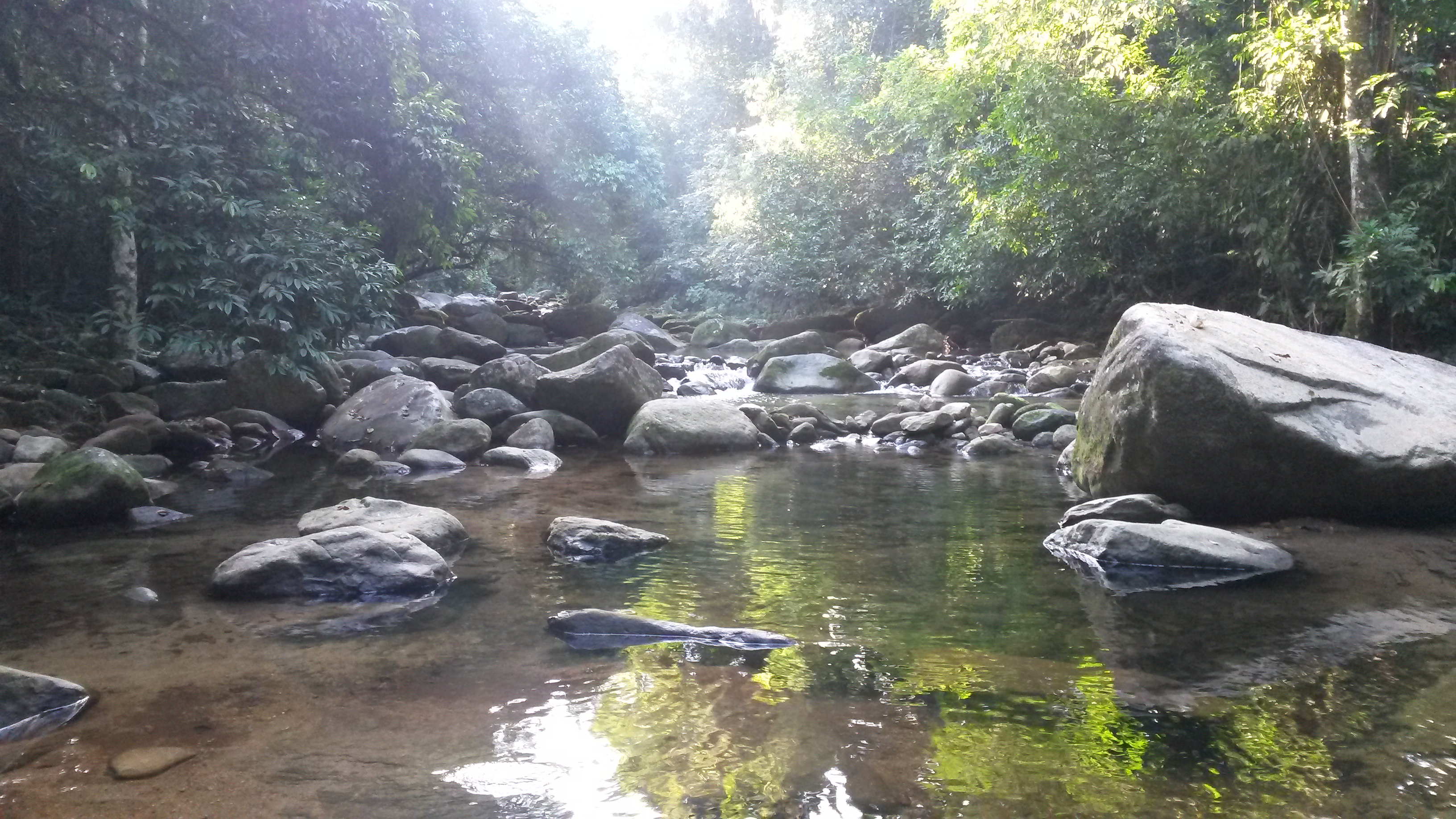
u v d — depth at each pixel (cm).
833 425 945
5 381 863
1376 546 471
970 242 1570
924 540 503
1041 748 257
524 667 322
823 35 2303
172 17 845
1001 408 934
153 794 238
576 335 1803
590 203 1883
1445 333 986
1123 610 378
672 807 228
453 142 1088
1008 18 1315
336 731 273
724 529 534
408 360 1187
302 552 414
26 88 837
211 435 868
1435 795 230
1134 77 1255
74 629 365
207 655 336
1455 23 980
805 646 340
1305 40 935
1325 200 1061
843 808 227
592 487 668
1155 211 1253
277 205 834
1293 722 271
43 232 1019
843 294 2130
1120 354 564
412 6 1342
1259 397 504
